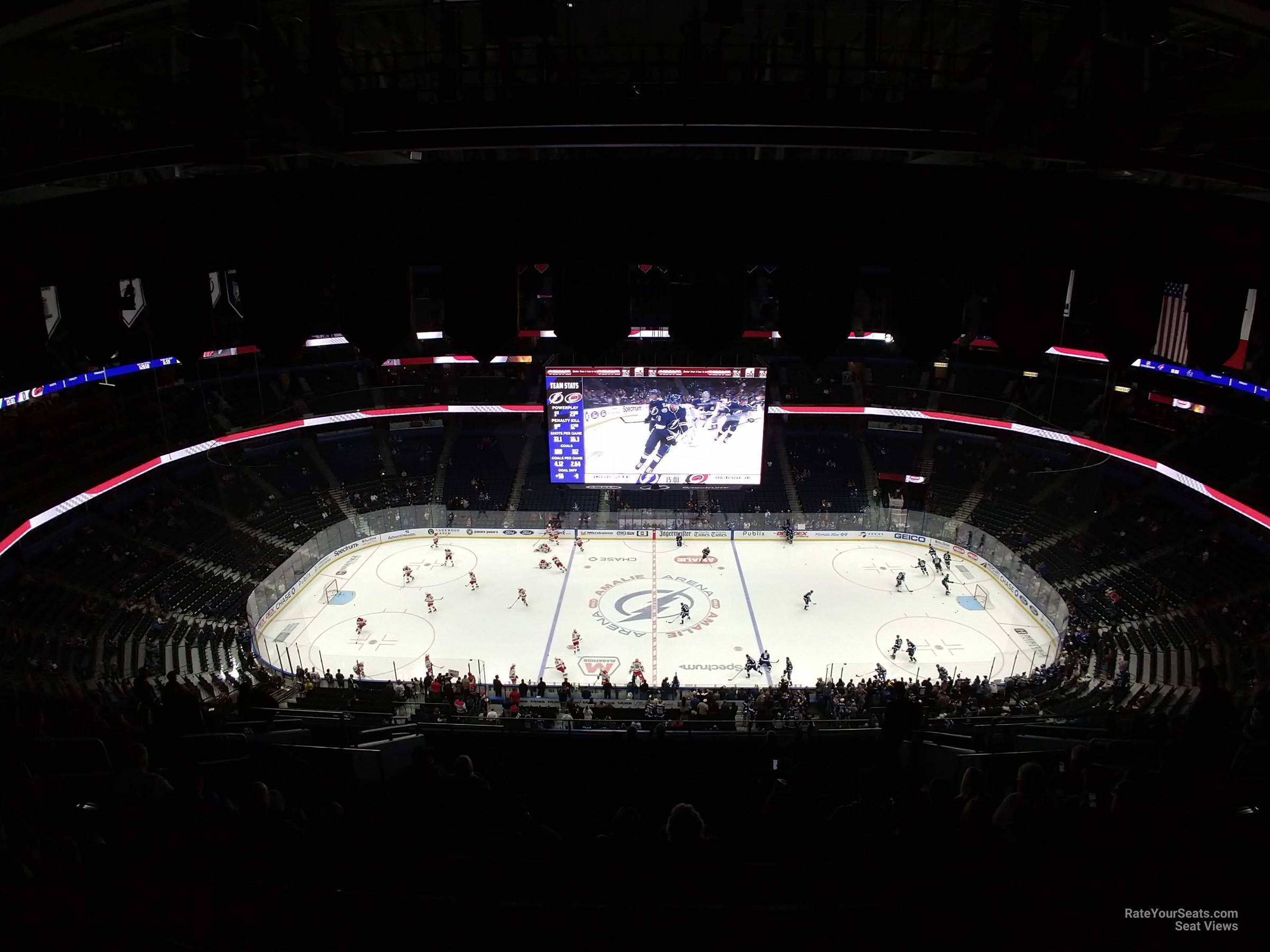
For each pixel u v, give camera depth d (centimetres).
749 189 380
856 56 706
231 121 399
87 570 2984
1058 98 544
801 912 394
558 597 3556
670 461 3894
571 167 383
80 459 3234
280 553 3784
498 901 443
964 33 706
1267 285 391
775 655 3030
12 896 379
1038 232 390
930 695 2264
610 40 766
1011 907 393
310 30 438
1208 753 780
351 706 2242
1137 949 369
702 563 3934
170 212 411
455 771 734
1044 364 4181
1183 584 3044
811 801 628
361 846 529
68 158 469
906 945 375
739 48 706
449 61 440
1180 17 537
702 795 880
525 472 4619
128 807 552
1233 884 396
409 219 397
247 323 423
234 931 394
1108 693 2316
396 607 3453
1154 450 3631
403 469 4612
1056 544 3719
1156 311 402
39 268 426
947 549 4075
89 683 2162
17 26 297
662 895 452
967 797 624
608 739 1293
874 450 4656
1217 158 479
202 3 357
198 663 2691
